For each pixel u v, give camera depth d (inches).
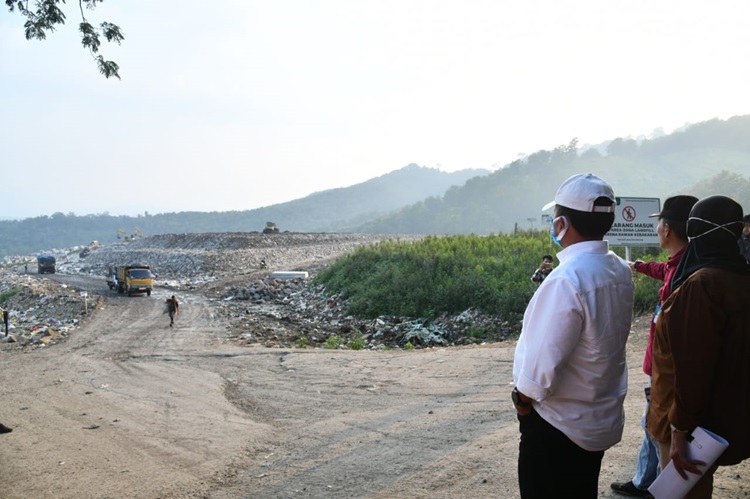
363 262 1343.5
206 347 739.4
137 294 1659.7
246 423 326.6
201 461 256.7
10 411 387.9
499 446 242.7
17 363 650.8
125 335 900.6
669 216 148.6
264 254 2517.2
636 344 473.7
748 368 107.5
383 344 824.3
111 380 515.8
